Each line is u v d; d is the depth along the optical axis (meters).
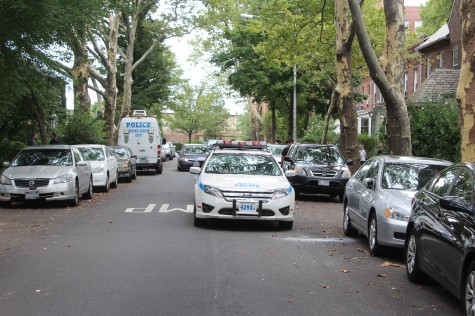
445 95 22.45
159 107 55.09
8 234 10.04
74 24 14.98
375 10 26.69
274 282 6.77
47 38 14.74
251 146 15.14
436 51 34.88
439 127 18.11
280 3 23.03
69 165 14.86
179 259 7.96
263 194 10.62
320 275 7.22
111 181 20.06
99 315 5.36
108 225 11.26
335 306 5.82
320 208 15.27
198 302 5.84
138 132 29.81
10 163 15.02
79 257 8.05
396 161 9.37
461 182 6.16
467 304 5.14
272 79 36.38
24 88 17.80
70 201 14.49
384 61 15.02
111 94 33.69
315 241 9.87
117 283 6.58
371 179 9.19
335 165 17.05
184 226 11.22
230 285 6.57
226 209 10.56
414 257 6.89
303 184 16.58
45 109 24.25
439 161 9.43
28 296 6.01
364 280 7.02
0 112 18.16
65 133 27.23
